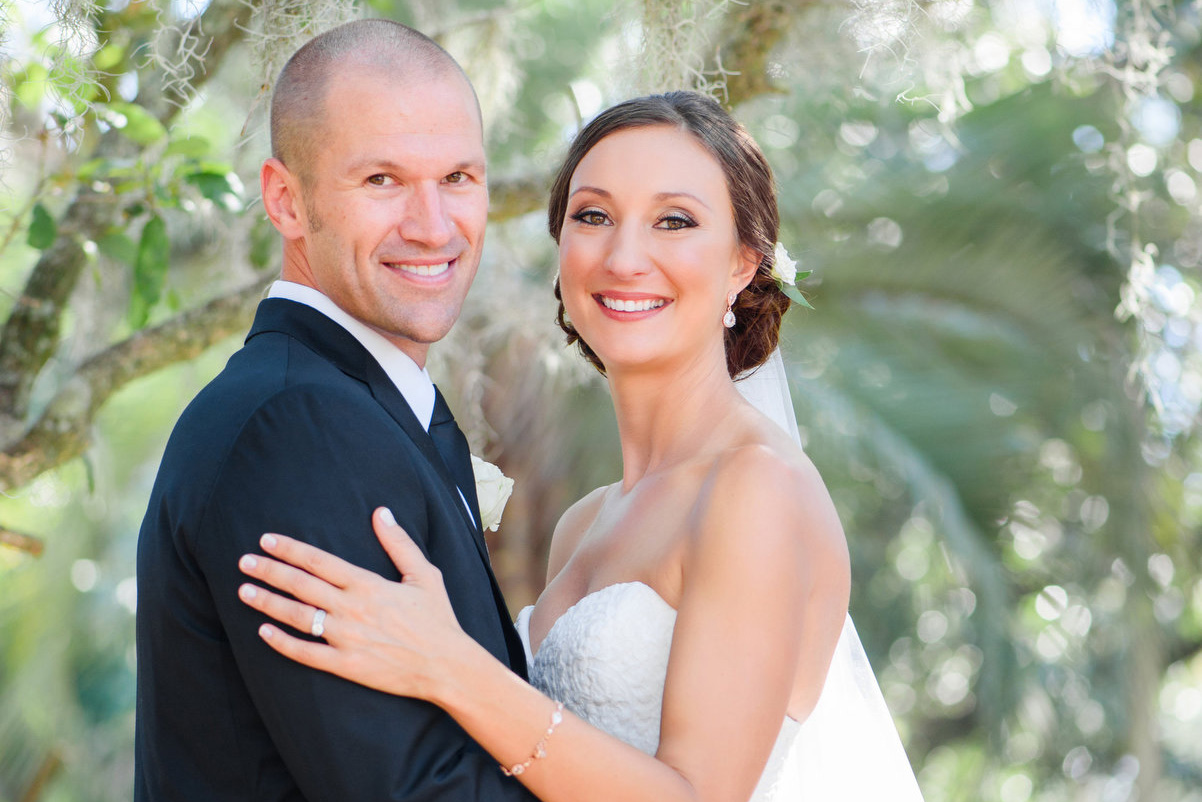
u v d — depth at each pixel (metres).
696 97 2.65
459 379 4.83
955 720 9.12
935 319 7.39
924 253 7.41
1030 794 8.53
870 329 7.39
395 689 1.87
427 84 2.21
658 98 2.63
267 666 1.89
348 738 1.85
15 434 3.50
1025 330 7.43
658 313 2.56
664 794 2.03
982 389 7.23
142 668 2.12
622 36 3.51
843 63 3.78
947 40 3.45
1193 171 7.58
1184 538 7.87
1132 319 7.16
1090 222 7.26
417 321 2.25
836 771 2.72
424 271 2.24
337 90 2.17
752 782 2.21
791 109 7.30
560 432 6.50
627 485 2.78
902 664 9.02
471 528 2.22
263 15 3.15
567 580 2.72
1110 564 7.38
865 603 8.59
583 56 7.80
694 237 2.55
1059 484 7.43
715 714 2.18
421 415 2.34
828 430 6.88
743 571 2.24
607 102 3.70
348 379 2.13
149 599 2.06
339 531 1.91
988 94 8.23
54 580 7.66
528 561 6.67
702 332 2.60
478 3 5.74
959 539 6.91
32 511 7.48
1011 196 7.29
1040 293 7.31
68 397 3.52
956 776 8.59
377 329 2.29
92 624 8.56
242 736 2.00
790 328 7.18
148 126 3.11
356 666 1.85
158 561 2.04
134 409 8.20
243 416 1.98
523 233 5.75
